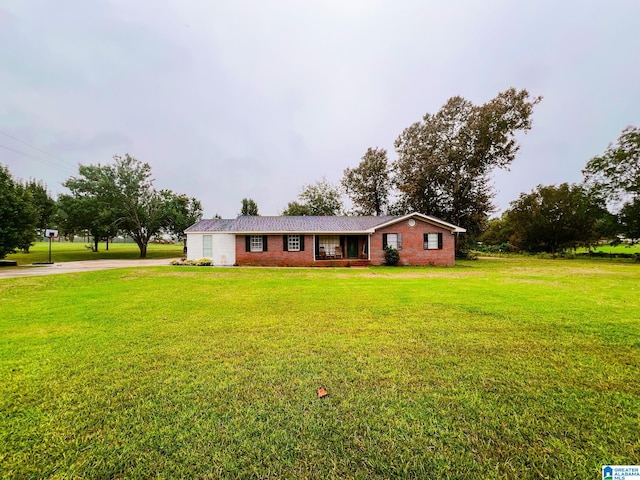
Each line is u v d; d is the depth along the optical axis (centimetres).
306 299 742
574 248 3164
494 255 3384
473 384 294
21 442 206
